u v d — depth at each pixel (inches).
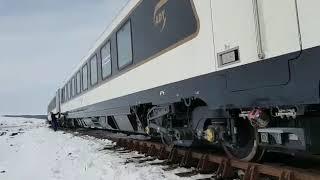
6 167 467.8
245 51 201.3
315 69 161.3
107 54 498.9
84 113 709.9
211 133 253.1
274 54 181.0
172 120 318.3
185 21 267.7
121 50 427.8
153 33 328.5
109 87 490.3
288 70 174.1
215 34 228.5
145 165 330.3
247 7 198.7
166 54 301.7
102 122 589.0
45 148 625.6
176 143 323.0
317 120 187.8
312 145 185.6
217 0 225.5
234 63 211.0
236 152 248.4
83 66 711.7
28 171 406.9
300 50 167.0
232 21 211.3
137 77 373.1
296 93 171.2
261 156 231.9
